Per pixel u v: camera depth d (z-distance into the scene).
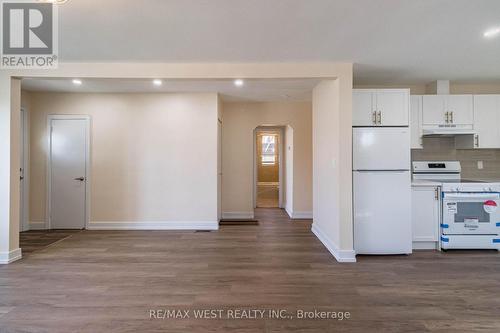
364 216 3.85
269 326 2.24
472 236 4.00
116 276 3.19
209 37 2.90
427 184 4.06
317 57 3.48
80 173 5.37
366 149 3.85
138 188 5.39
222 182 6.38
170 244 4.43
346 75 3.69
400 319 2.33
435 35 2.88
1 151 3.59
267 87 4.93
